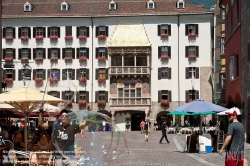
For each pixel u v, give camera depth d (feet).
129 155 89.40
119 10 250.37
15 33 247.29
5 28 247.70
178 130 207.00
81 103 241.35
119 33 245.04
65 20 246.47
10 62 245.65
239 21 128.16
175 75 242.99
